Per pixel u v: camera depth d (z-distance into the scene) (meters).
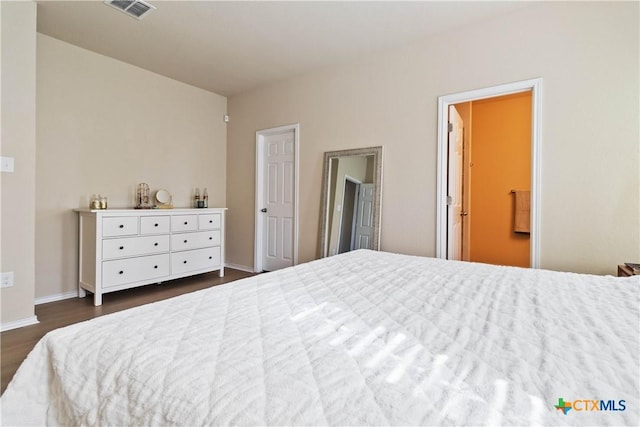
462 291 1.25
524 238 4.06
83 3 2.48
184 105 4.15
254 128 4.34
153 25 2.78
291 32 2.86
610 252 2.18
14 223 2.41
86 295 3.28
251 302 1.10
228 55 3.33
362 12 2.54
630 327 0.86
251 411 0.54
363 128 3.33
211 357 0.71
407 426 0.48
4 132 2.34
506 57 2.53
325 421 0.50
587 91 2.23
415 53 3.00
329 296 1.18
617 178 2.15
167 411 0.58
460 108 3.73
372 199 3.19
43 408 0.78
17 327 2.44
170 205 3.90
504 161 4.17
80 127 3.25
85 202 3.29
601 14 2.19
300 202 3.87
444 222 2.87
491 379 0.60
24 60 2.41
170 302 1.08
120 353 0.75
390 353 0.72
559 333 0.82
